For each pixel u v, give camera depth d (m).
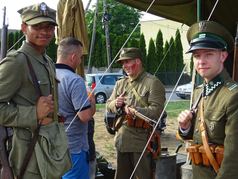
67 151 2.58
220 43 2.27
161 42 29.06
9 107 2.42
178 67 28.03
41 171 2.45
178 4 6.10
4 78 2.40
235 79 3.00
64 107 3.25
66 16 4.57
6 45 2.82
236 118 2.14
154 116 3.73
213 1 6.14
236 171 2.10
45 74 2.54
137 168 3.80
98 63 29.41
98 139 9.23
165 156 4.50
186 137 2.45
